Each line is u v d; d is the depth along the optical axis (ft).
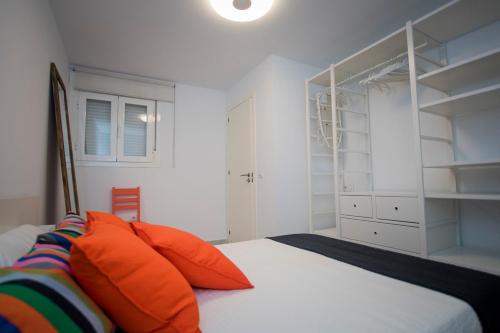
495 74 5.99
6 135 4.04
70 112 9.78
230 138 12.53
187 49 8.98
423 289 3.23
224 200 12.89
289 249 5.20
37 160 5.64
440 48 7.21
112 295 2.03
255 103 10.36
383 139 8.99
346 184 10.32
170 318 2.12
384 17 7.29
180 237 3.34
